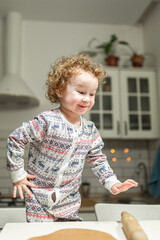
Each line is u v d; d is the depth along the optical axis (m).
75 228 0.74
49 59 3.15
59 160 0.98
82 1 2.83
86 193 2.69
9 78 2.78
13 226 0.76
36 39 3.17
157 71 2.97
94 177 2.88
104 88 2.86
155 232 0.72
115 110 2.84
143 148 3.12
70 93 0.95
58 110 1.03
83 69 0.96
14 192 0.91
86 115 2.78
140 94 2.92
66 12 3.04
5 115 2.96
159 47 2.93
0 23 3.11
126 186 0.90
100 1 2.83
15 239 0.65
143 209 1.14
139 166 3.03
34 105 2.98
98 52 3.20
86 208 2.04
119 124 2.82
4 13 3.03
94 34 3.27
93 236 0.66
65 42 3.21
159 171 2.42
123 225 0.72
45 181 0.98
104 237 0.66
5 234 0.68
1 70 3.02
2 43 3.08
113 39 3.05
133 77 2.94
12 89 2.62
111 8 2.96
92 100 0.97
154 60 3.05
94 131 1.09
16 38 2.97
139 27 3.34
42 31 3.20
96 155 1.08
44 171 0.98
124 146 3.09
